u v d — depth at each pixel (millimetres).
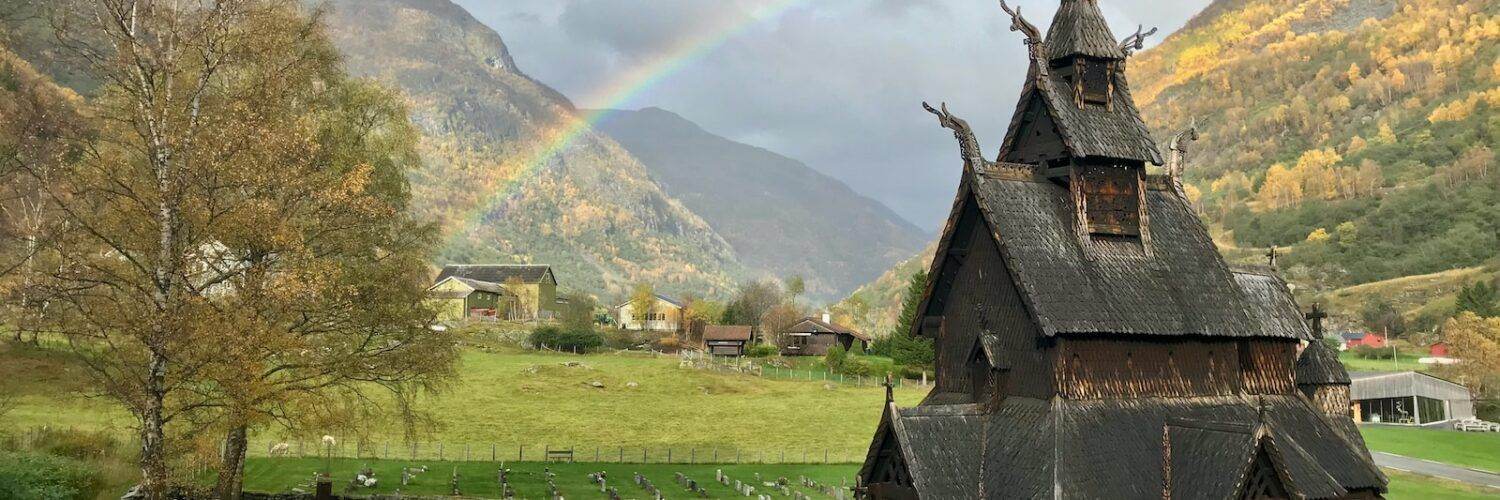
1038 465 33250
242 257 43906
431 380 57062
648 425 108375
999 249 36219
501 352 153250
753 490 68125
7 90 52812
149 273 39156
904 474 34312
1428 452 95562
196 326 38031
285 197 43156
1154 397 36344
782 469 82500
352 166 54938
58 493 43188
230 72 49156
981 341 36750
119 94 43594
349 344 51375
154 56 42062
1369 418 130875
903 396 131250
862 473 35812
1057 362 34438
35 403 66188
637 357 158000
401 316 50312
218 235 40750
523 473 73062
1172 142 43094
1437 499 69062
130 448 57656
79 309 38531
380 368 49688
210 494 49125
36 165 42250
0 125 43656
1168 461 33656
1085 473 32844
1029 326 35781
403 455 81125
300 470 65875
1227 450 32156
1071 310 35000
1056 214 38125
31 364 52562
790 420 113750
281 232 41031
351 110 59844
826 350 185125
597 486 69812
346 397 50750
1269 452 31812
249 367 38750
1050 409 34281
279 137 41594
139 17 42094
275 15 46781
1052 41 40125
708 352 181000
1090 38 39125
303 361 45719
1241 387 38688
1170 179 42344
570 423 106688
